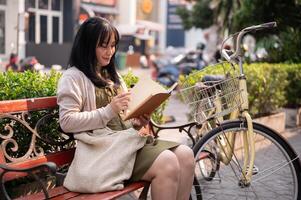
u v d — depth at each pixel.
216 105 3.72
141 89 3.14
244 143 3.62
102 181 2.85
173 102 11.80
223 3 13.20
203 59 18.06
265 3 8.90
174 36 40.56
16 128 3.37
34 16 24.84
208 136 3.61
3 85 3.53
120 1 32.38
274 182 4.08
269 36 9.55
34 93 3.60
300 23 9.29
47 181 3.71
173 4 39.47
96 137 2.98
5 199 2.71
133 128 3.10
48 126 3.49
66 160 3.24
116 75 3.33
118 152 2.93
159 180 2.92
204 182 4.10
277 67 7.44
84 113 2.99
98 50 3.12
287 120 8.37
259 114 7.07
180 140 6.31
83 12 28.08
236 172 3.82
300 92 8.59
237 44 3.64
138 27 30.34
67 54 23.12
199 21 19.89
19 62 14.95
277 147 3.65
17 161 2.95
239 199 4.03
